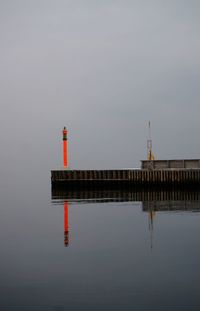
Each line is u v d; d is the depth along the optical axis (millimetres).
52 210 30797
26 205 35344
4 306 10094
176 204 32094
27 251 16109
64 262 14188
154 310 9688
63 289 11234
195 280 11797
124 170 46875
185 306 9914
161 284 11492
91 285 11531
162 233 19516
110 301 10297
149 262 13898
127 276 12305
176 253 15133
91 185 48156
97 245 17078
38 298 10586
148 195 40281
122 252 15570
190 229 20453
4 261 14453
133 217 25453
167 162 45969
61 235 19875
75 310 9766
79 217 26328
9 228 22438
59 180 48844
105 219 25062
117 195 40969
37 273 12828
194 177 44781
